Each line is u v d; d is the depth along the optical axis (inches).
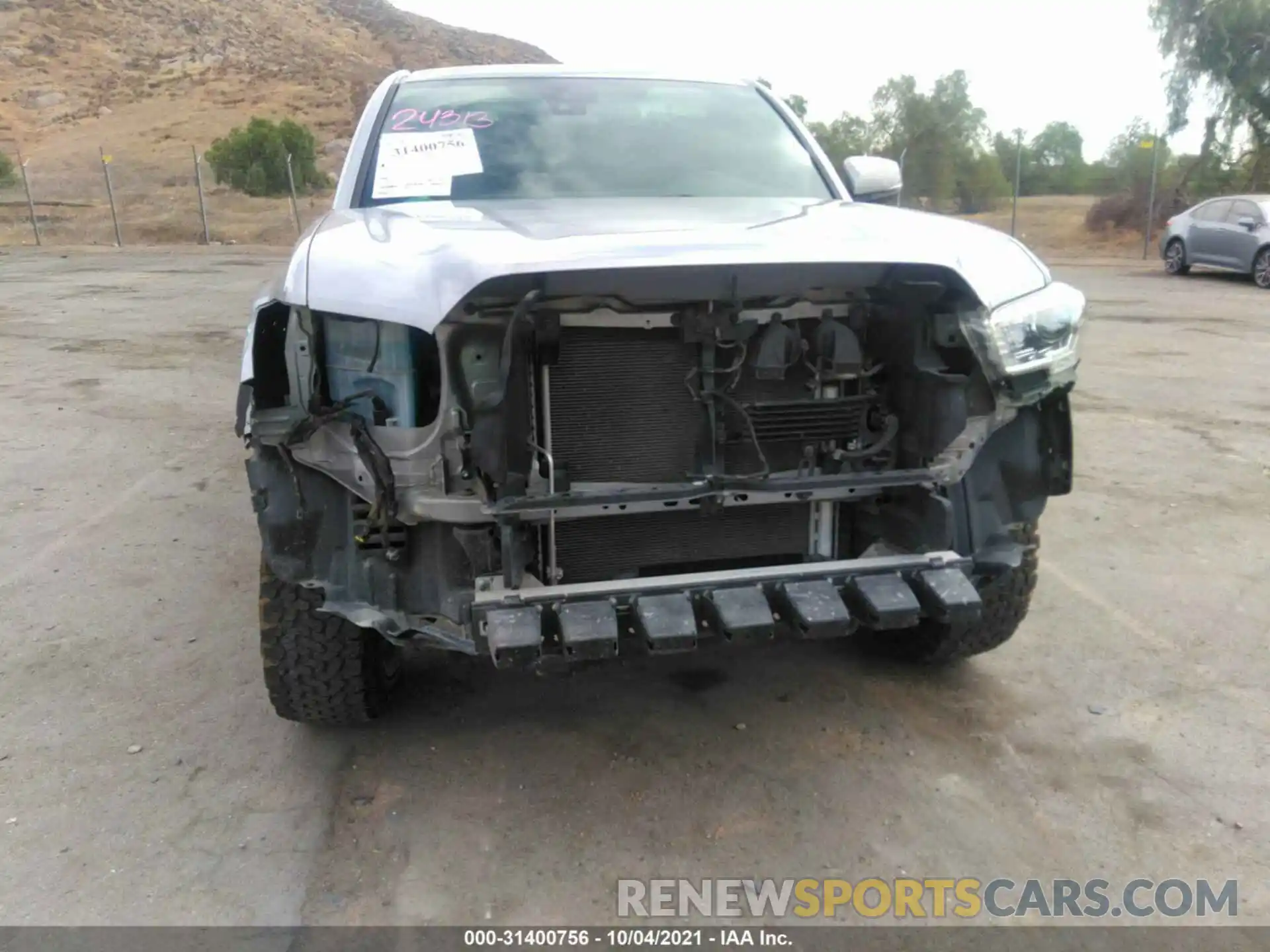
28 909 97.1
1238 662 144.4
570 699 135.2
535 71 167.8
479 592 97.8
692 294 99.0
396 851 105.7
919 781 117.0
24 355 378.0
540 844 106.7
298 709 121.0
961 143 1067.3
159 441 261.4
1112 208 989.8
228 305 521.7
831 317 108.1
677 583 99.7
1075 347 111.3
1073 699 134.7
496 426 96.1
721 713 131.9
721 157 152.1
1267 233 603.2
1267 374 340.2
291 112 2132.1
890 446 110.9
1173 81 984.9
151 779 118.0
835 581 102.0
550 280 93.4
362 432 98.3
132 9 2753.4
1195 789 115.3
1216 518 203.5
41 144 1916.8
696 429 106.3
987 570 109.1
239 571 179.3
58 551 188.1
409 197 139.6
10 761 121.6
